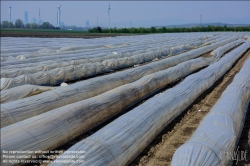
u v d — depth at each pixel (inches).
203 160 181.0
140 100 382.6
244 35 1616.6
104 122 304.3
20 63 564.1
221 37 1472.7
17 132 218.8
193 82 407.8
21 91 341.7
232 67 662.5
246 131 285.1
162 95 333.4
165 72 477.4
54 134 238.2
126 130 229.5
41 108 286.5
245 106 348.2
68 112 260.5
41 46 995.3
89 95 356.2
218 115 262.1
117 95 330.3
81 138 265.3
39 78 432.8
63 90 328.8
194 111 348.5
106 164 190.5
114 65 597.9
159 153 239.8
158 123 273.0
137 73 475.2
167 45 1026.1
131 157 223.0
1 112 253.6
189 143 200.8
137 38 1514.5
